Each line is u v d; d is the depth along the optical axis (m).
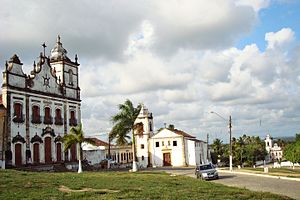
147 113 79.19
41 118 48.06
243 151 97.56
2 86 43.00
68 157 52.38
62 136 51.91
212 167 34.16
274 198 17.42
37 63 49.53
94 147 74.75
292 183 27.31
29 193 17.95
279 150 155.88
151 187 21.14
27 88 46.06
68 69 55.38
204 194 18.17
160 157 76.50
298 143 68.88
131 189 19.92
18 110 44.44
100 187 20.92
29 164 44.75
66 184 21.91
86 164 56.22
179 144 76.00
